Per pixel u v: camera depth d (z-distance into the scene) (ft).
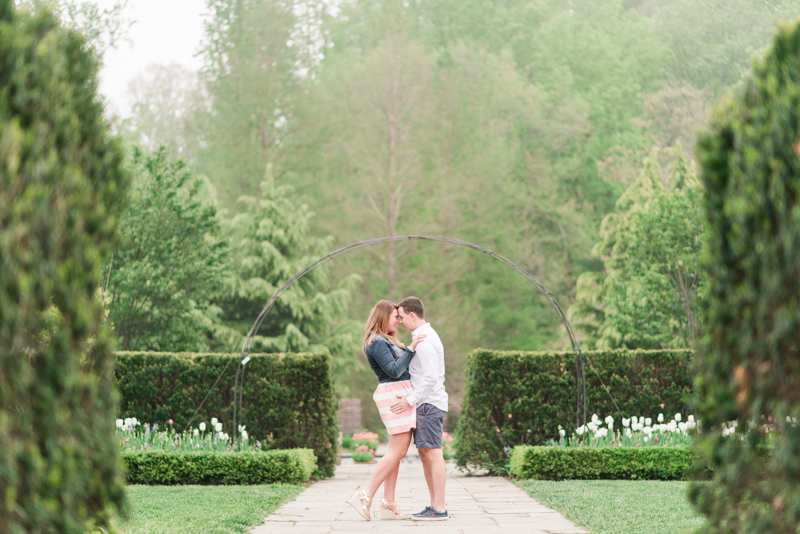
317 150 97.86
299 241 82.74
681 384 34.01
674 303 59.11
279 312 81.92
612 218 77.87
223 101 98.73
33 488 7.56
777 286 7.80
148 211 54.39
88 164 9.08
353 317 91.25
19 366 7.47
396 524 17.84
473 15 109.40
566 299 94.89
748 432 8.36
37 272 7.80
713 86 93.35
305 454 29.55
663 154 84.74
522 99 100.01
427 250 93.20
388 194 94.17
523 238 97.96
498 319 96.32
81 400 8.48
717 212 8.94
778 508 7.80
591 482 26.91
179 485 26.71
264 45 98.58
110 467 8.87
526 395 33.06
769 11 91.35
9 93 7.97
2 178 7.50
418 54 94.58
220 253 59.88
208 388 32.91
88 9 57.47
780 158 7.90
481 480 30.45
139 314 55.88
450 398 85.61
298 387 32.71
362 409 91.30
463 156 99.04
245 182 97.14
